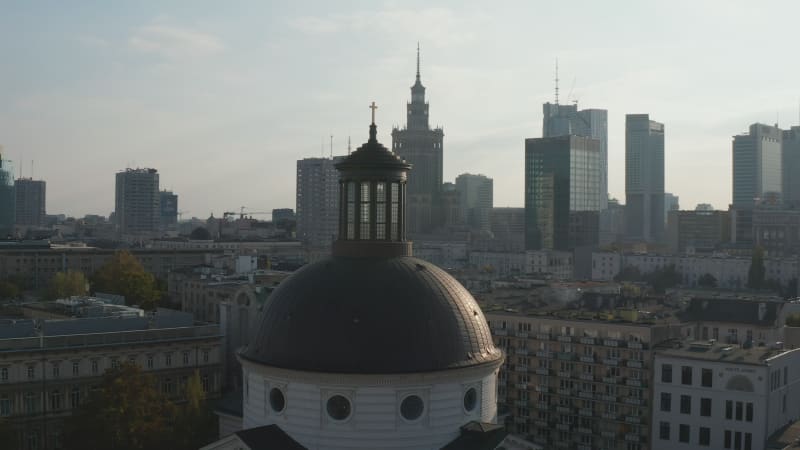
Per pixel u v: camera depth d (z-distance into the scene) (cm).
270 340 8788
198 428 13675
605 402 16838
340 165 9406
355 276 8881
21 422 14938
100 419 12912
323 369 8344
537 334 17862
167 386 16675
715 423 14912
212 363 17312
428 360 8475
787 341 19138
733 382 14725
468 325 8962
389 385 8300
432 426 8481
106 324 16950
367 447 8319
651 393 16212
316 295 8775
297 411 8500
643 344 16400
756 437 14462
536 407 17762
